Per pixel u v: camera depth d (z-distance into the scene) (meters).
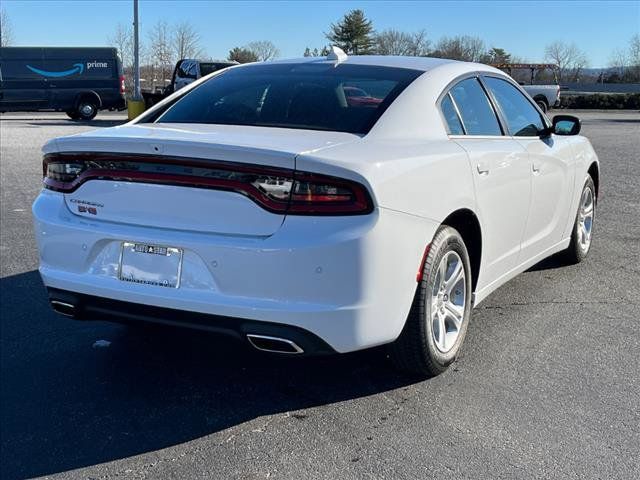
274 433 3.20
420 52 64.75
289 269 2.94
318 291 2.96
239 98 4.01
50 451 3.06
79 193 3.41
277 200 2.98
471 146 3.86
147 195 3.20
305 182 2.95
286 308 2.96
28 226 7.38
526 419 3.30
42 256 3.57
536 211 4.70
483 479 2.82
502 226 4.19
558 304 4.96
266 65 4.46
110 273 3.31
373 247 2.98
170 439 3.16
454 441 3.11
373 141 3.36
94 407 3.46
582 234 5.90
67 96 26.02
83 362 3.98
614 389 3.63
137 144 3.15
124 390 3.64
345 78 3.98
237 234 3.04
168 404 3.49
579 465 2.92
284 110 3.78
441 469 2.89
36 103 25.69
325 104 3.74
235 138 3.22
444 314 3.68
